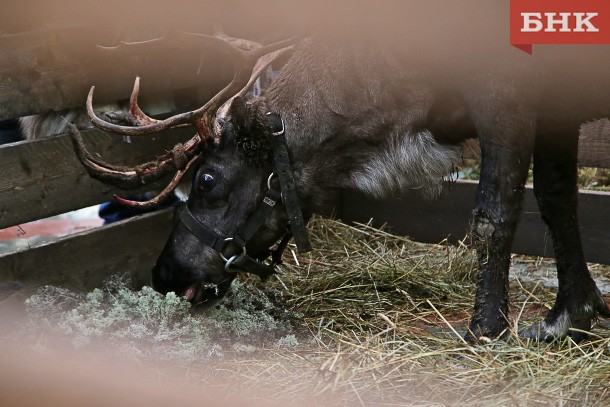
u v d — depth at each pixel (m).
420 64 5.71
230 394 5.05
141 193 7.25
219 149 6.04
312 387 5.07
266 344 6.09
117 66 6.88
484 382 5.11
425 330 6.41
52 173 6.53
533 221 8.20
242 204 6.09
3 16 6.21
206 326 6.07
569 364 5.25
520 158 5.57
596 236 7.91
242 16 7.08
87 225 10.11
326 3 5.91
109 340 5.55
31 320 5.70
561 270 6.29
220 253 6.14
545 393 4.88
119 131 5.73
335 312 6.95
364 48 5.88
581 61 5.58
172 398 2.62
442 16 5.50
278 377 5.36
